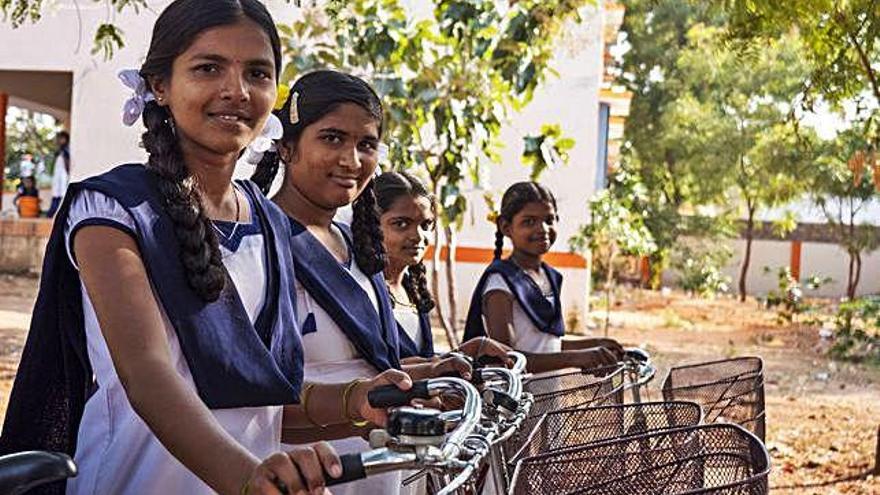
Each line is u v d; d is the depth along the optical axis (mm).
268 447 2693
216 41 2645
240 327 2586
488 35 8914
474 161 9094
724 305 28297
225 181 2744
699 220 29875
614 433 3506
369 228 3740
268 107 2723
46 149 34375
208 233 2566
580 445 2879
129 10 16516
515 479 2771
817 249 34500
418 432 2023
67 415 2621
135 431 2572
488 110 9047
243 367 2561
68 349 2594
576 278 17625
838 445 10656
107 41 7094
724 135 28766
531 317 5430
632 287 31766
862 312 18156
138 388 2342
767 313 26469
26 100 23812
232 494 2174
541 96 17328
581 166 17438
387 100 8773
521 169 17344
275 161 3723
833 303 30734
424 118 8906
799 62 26062
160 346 2406
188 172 2594
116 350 2389
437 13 8977
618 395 4113
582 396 4055
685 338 20516
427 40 9094
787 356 18484
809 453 10250
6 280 19422
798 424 11992
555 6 8758
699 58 27859
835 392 14711
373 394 2568
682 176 31000
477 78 8906
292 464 1978
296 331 2797
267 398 2600
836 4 8250
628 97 20641
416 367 3350
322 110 3613
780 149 25500
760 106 28141
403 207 4508
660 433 2910
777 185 27281
